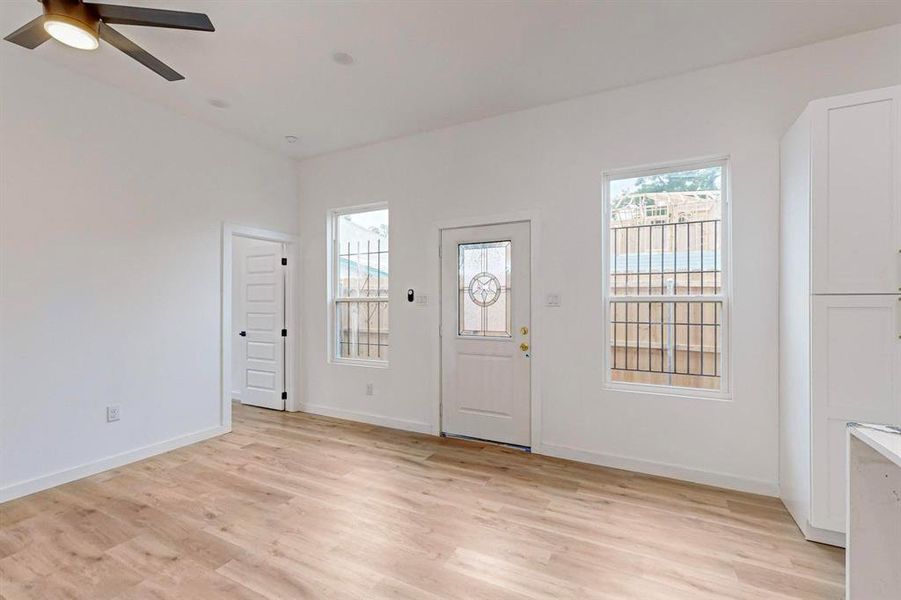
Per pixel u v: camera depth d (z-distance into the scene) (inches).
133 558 83.3
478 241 153.9
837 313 86.5
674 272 127.0
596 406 132.9
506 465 131.3
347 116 149.5
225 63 116.4
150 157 139.7
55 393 116.7
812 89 107.6
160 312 142.2
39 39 83.1
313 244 191.3
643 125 126.8
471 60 115.0
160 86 129.6
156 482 118.2
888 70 101.0
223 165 162.7
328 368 187.5
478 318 154.5
